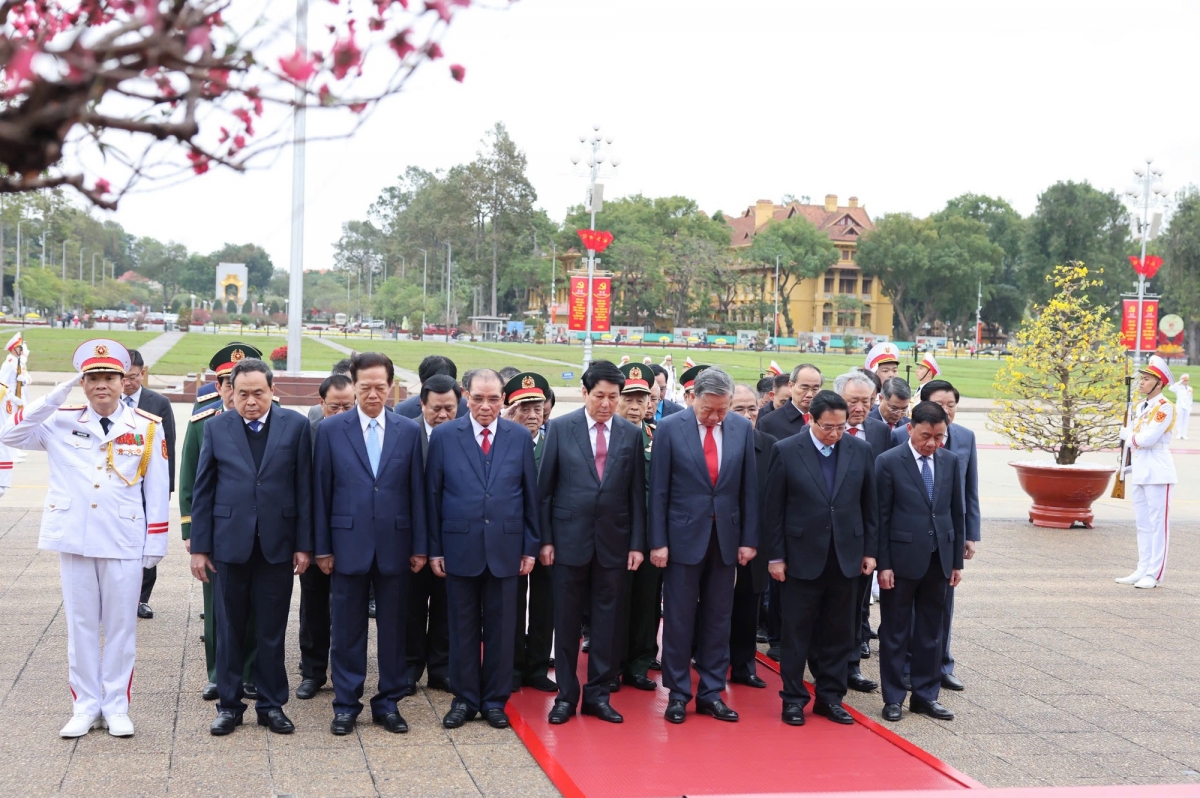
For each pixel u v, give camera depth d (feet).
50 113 5.52
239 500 16.75
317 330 281.74
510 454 18.20
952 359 238.68
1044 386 40.55
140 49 5.65
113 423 16.89
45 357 119.75
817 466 18.75
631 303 265.34
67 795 14.17
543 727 17.69
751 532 18.95
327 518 17.43
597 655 18.35
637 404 20.66
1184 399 72.95
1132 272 260.21
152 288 442.09
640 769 15.74
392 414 18.03
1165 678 21.47
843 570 18.35
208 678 19.44
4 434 16.49
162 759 15.65
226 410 18.04
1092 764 16.67
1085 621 26.14
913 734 18.02
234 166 6.26
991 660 22.65
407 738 17.06
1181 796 12.48
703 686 18.75
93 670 16.69
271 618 17.11
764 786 15.19
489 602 18.06
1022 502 47.78
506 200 257.55
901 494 19.01
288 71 5.86
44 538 16.53
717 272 256.73
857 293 298.97
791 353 238.68
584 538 18.13
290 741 16.70
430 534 18.16
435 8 5.90
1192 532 40.55
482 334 260.62
